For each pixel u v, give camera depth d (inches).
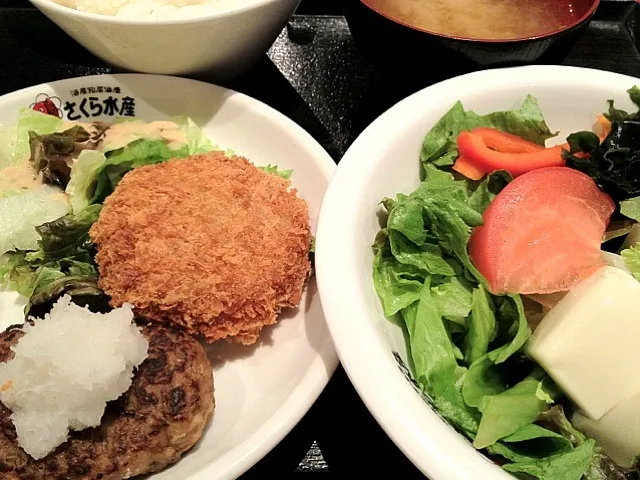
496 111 8.8
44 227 8.8
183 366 7.2
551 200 7.7
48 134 9.9
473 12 11.3
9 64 11.8
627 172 8.1
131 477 6.9
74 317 7.2
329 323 6.3
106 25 9.3
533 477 6.1
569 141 8.4
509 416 6.5
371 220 7.5
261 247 8.4
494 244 7.4
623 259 7.6
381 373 5.9
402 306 7.2
